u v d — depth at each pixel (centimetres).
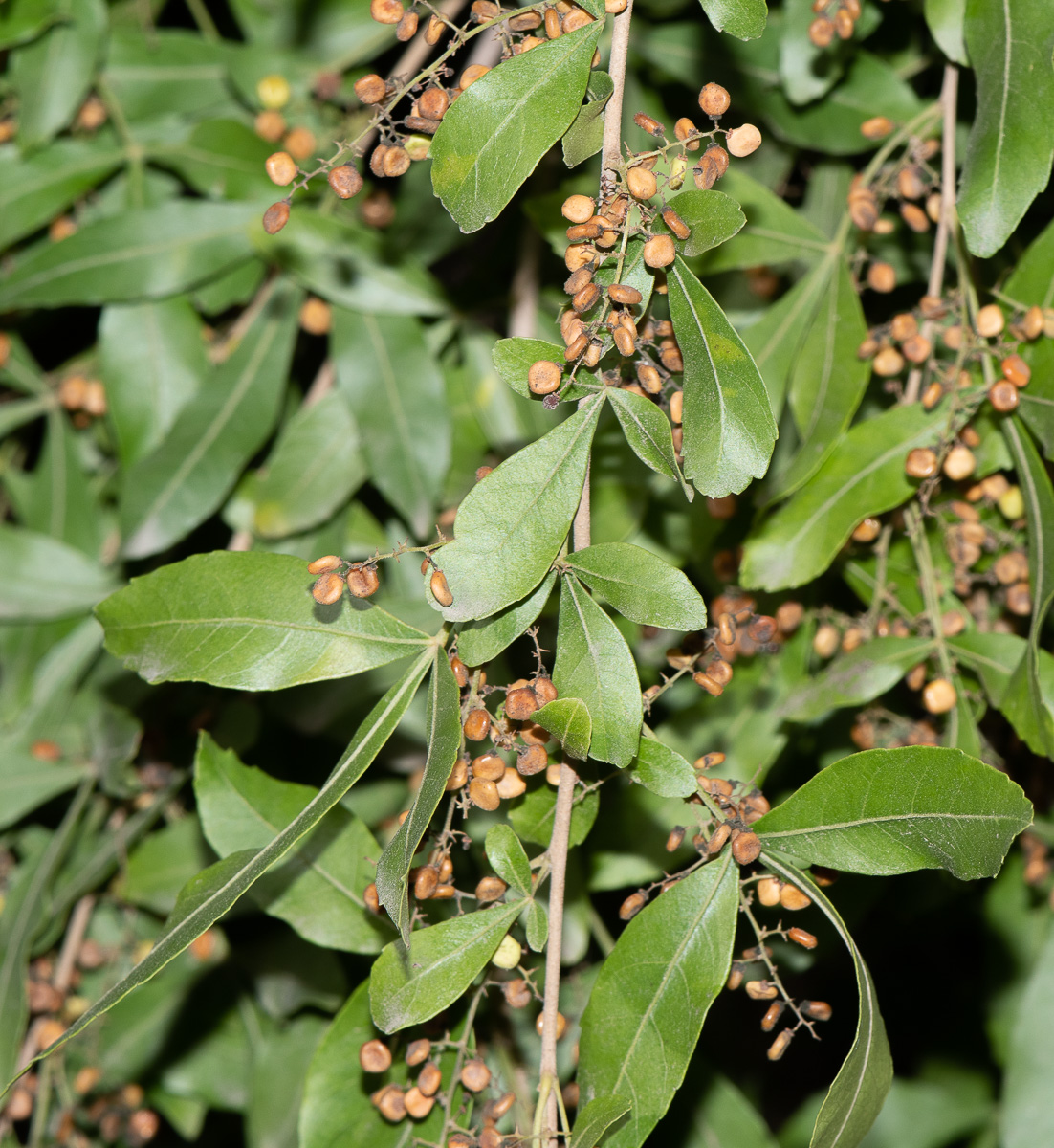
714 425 75
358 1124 80
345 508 90
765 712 87
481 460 90
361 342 88
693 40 86
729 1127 89
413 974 76
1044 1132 87
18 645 92
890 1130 95
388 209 90
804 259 85
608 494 85
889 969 106
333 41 90
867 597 85
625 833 86
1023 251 85
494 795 77
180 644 77
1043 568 80
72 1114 91
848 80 85
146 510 88
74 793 93
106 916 93
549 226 84
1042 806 89
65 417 93
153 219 89
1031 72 78
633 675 75
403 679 77
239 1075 91
